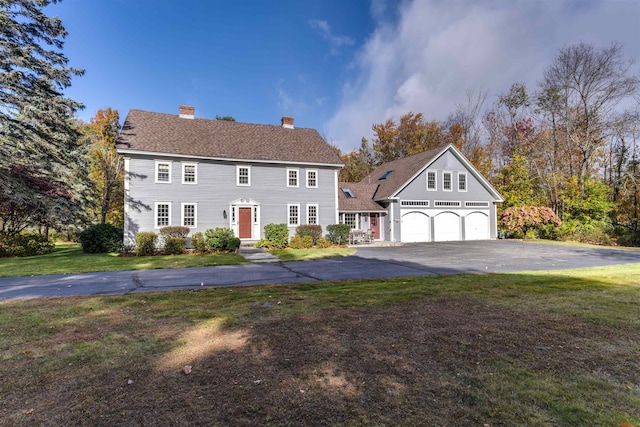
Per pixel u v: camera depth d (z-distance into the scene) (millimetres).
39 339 4391
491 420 2504
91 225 19375
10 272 10680
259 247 18891
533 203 27938
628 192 24922
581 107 27469
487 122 37438
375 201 25828
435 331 4559
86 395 2941
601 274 9555
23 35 14789
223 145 20422
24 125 15797
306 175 21859
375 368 3438
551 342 4129
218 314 5559
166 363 3619
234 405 2754
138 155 17953
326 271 10906
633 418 2516
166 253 16156
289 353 3854
